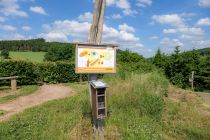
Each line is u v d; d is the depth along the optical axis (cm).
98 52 315
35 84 938
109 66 322
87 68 309
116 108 386
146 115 388
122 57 1698
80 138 295
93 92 301
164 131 353
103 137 297
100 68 317
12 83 720
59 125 319
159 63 1633
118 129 322
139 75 564
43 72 1016
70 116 353
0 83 811
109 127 319
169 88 632
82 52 306
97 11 339
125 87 465
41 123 341
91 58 311
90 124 324
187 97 589
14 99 576
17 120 359
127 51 1753
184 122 393
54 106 447
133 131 314
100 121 304
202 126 388
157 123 371
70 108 409
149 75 581
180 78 1345
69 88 816
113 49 324
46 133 301
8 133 307
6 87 786
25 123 344
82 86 821
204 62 1377
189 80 1255
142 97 425
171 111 436
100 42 333
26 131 313
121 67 802
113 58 325
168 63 1420
